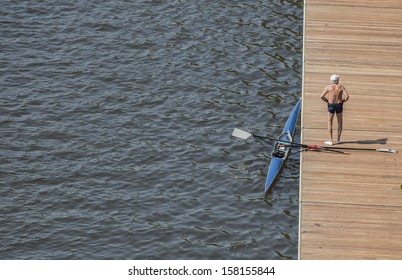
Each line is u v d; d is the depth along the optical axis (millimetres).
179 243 100562
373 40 118938
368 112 104500
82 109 126562
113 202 107500
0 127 122000
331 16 124875
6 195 108562
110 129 122188
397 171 94250
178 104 128125
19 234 102000
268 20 151000
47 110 126125
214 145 118688
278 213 105375
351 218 86750
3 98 128625
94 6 154500
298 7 155500
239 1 157125
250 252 99250
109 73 135500
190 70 136625
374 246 83062
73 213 105688
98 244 100562
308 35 119562
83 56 140000
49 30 146875
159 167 114125
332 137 99438
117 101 128750
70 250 99625
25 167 114000
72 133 121125
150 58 139625
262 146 118500
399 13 126125
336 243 83438
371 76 111000
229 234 101938
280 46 143375
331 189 91312
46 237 101562
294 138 120000
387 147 98312
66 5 154750
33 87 131625
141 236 101688
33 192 109312
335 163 95812
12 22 148750
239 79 134375
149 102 128625
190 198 108188
